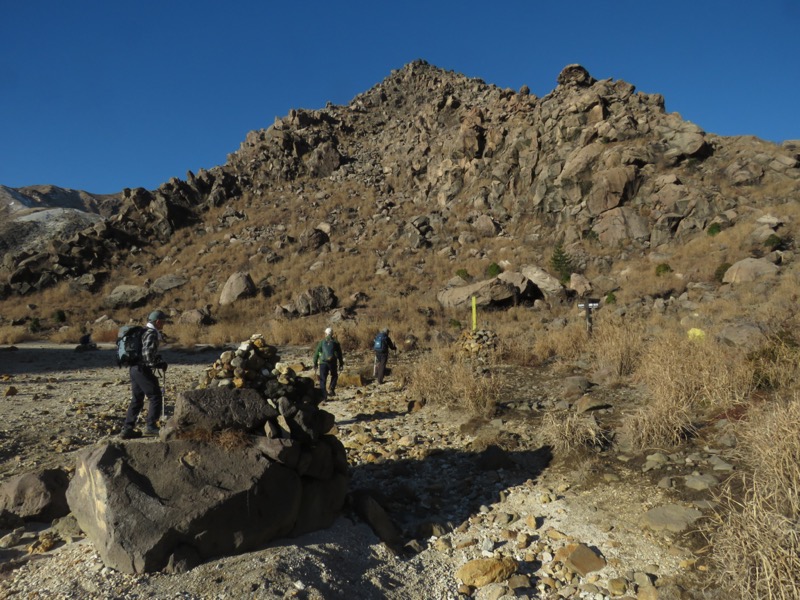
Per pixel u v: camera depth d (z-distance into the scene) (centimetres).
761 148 3272
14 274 3822
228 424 429
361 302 3006
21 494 471
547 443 677
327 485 475
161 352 2133
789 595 313
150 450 402
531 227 3562
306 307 2911
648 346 1124
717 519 430
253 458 413
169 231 4600
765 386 745
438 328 2319
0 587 348
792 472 410
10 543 421
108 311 3400
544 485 564
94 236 4388
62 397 1120
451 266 3375
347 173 5450
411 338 1923
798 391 687
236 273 3428
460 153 4494
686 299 2131
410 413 924
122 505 364
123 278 3981
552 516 496
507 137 4212
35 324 3008
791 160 3080
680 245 2848
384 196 4850
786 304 1570
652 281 2445
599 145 3472
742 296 1911
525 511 513
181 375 1443
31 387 1262
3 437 756
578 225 3253
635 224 3064
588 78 4247
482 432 763
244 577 345
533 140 3891
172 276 3800
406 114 7206
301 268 3731
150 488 380
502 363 1362
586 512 492
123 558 351
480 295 2602
